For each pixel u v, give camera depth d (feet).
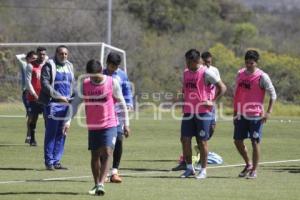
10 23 596.70
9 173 136.05
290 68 411.54
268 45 648.38
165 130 258.37
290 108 388.98
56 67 143.64
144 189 116.06
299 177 135.44
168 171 143.23
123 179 129.29
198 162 146.30
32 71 179.93
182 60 474.08
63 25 552.41
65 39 548.72
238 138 133.80
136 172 140.87
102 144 108.68
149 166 151.53
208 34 643.45
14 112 330.34
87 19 556.10
